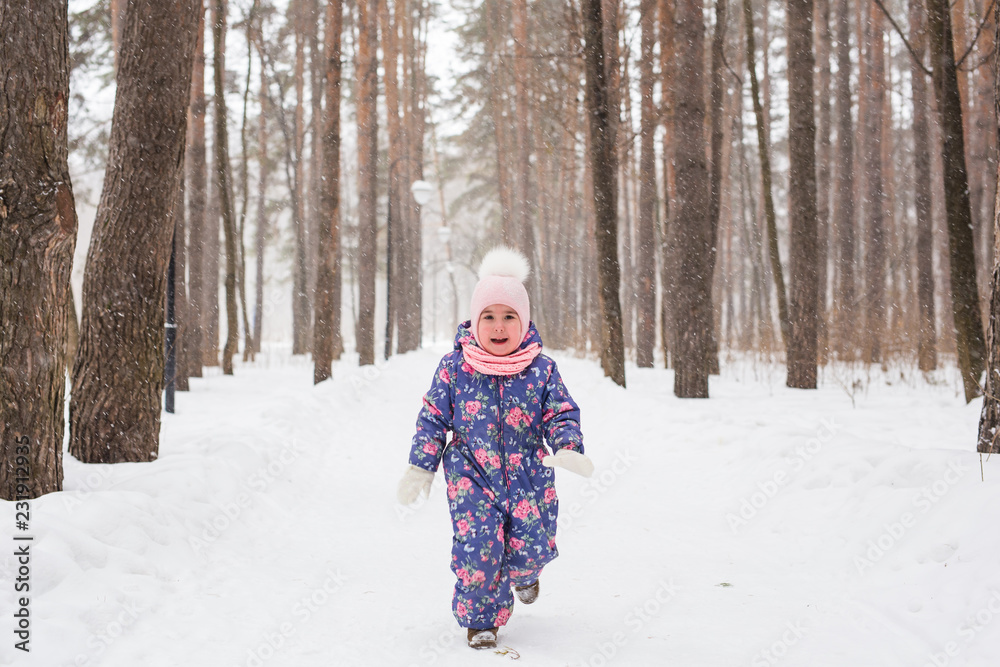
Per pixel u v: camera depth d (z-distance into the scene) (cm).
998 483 378
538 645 301
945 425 765
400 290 3031
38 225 392
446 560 443
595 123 1256
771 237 1275
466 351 309
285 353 3186
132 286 546
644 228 1934
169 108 549
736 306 4656
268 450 699
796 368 1216
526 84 1986
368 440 926
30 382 402
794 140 1211
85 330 544
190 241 1581
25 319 397
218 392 1276
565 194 3450
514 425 306
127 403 545
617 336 1247
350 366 2219
